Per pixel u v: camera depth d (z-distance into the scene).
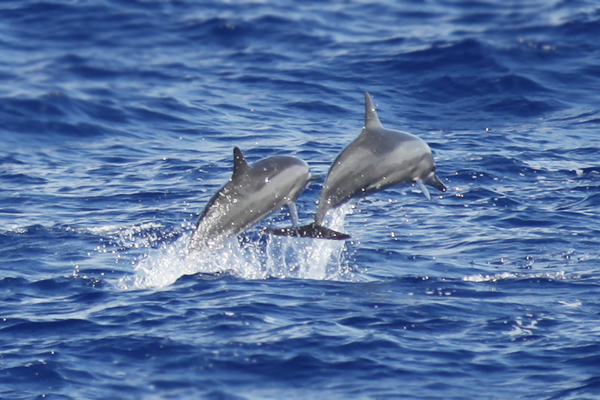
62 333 39.84
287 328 39.66
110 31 107.50
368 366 36.66
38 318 41.47
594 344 38.41
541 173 63.50
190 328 39.81
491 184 61.41
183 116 80.88
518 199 58.59
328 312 41.44
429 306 42.25
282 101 84.00
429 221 55.00
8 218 56.81
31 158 71.81
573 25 100.88
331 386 35.31
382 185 37.44
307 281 45.38
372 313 41.31
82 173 67.19
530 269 47.50
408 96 85.00
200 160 69.19
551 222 54.44
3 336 39.78
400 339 38.88
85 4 113.19
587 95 84.25
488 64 90.31
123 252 50.69
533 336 39.38
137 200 60.25
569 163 65.69
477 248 50.50
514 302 42.97
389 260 48.81
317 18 110.50
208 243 40.16
